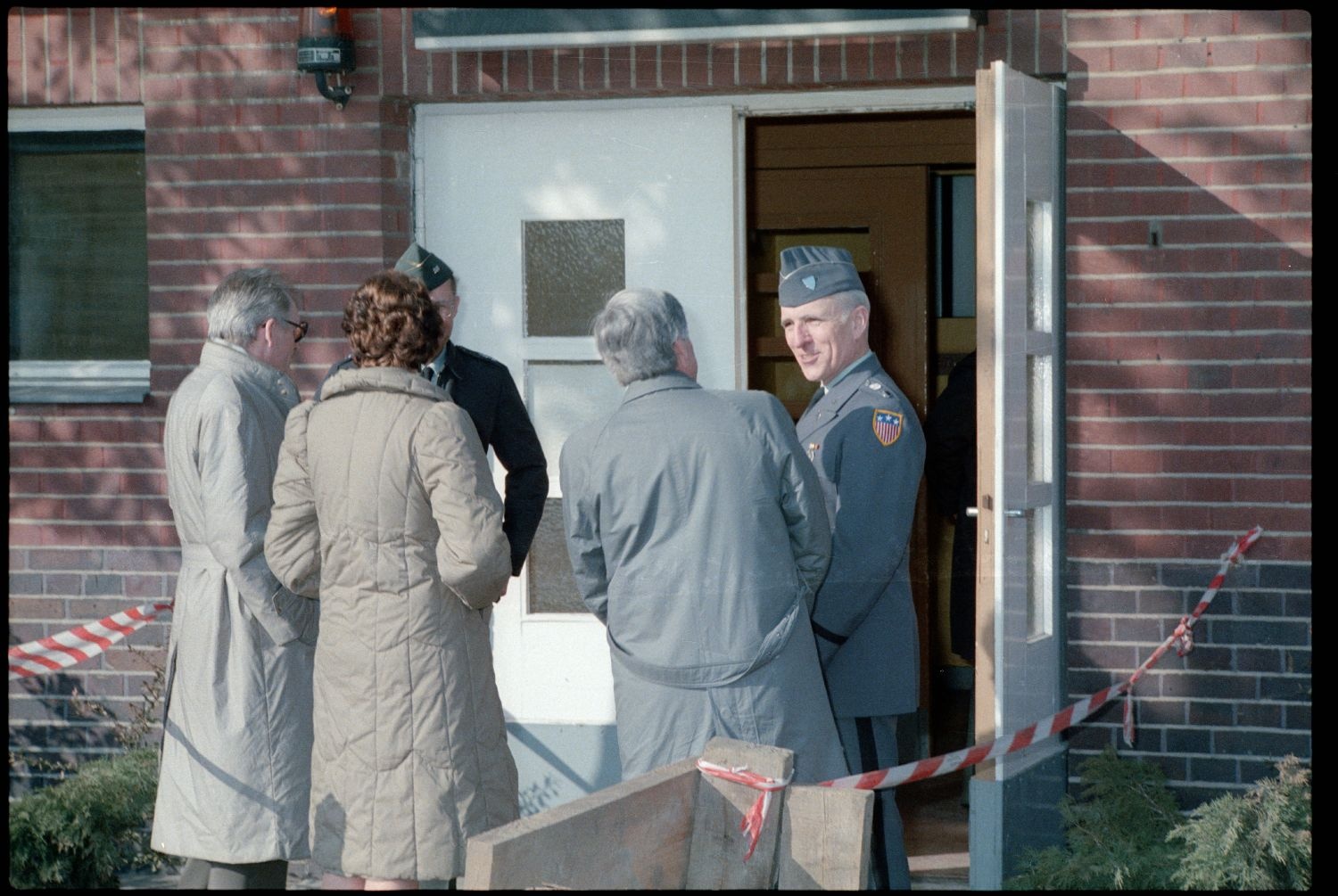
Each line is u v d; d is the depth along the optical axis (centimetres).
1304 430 461
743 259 509
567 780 505
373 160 506
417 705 345
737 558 352
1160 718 469
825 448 392
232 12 510
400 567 344
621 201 510
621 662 357
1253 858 416
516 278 515
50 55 521
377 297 353
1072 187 469
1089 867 428
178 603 397
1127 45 463
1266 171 459
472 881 265
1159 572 469
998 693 428
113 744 509
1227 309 463
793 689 354
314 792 353
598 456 357
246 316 396
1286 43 455
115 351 536
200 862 400
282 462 362
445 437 343
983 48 470
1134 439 469
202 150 515
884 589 389
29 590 525
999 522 428
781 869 299
